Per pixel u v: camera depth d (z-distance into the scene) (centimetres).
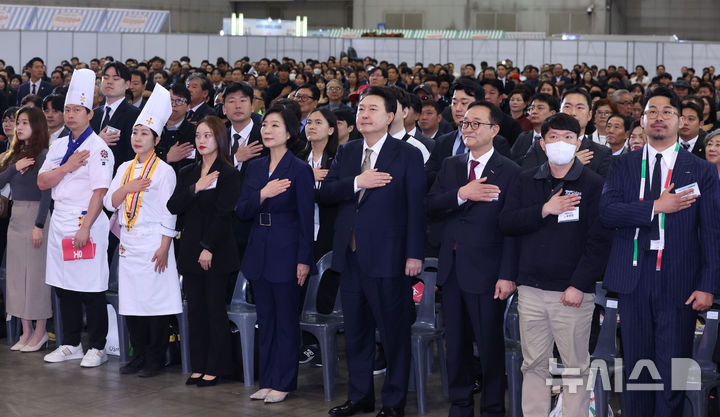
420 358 436
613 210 350
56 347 563
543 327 374
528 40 2091
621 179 365
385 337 419
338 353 559
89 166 514
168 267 492
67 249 511
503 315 397
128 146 589
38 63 1198
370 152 422
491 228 392
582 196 364
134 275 489
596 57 2078
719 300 400
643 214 346
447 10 2922
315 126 510
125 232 491
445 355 468
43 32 1816
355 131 612
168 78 1177
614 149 549
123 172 498
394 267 412
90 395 462
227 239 472
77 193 516
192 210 477
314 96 674
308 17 3216
